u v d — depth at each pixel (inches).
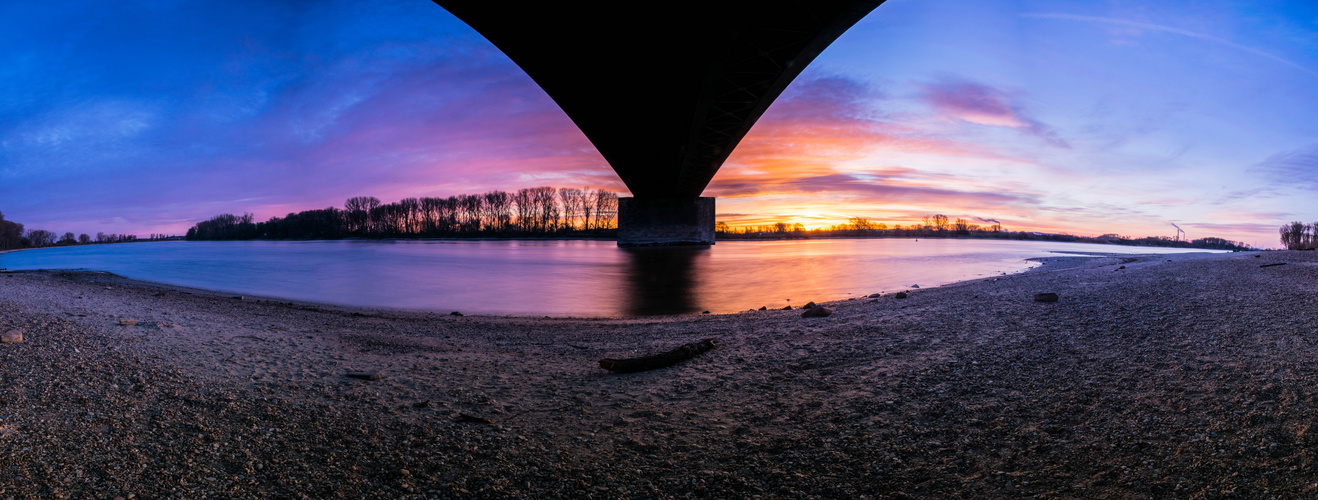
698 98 1389.0
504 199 6328.7
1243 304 373.1
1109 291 503.5
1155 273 662.5
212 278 1413.6
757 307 826.2
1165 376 224.2
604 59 1253.1
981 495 149.9
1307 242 1991.9
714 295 1007.6
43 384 237.6
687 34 1103.6
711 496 160.1
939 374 268.4
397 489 163.5
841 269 1576.0
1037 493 146.6
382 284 1300.4
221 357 316.2
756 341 389.4
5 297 480.1
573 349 399.5
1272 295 404.5
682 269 1739.7
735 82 1348.4
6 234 4483.3
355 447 194.9
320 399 250.1
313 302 868.0
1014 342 321.7
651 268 1814.7
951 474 164.2
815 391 260.4
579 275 1578.5
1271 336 266.8
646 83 1365.7
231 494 156.2
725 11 1008.2
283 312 606.5
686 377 297.9
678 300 937.5
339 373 300.2
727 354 351.9
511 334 481.7
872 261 1950.1
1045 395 221.8
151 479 161.6
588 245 4426.7
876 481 164.7
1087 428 182.9
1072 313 402.0
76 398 223.8
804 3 981.2
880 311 493.7
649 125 1727.4
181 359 301.0
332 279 1414.9
